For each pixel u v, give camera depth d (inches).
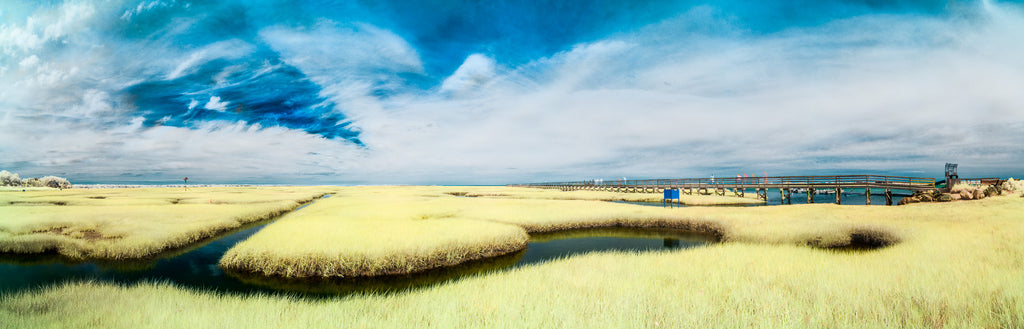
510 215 1003.9
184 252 653.3
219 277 496.7
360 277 487.2
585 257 510.9
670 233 835.4
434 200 1702.8
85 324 261.7
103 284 408.5
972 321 218.4
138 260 591.8
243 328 251.8
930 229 598.9
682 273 393.7
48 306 307.0
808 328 227.0
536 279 384.5
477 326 249.6
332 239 593.9
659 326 241.4
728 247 544.4
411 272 512.7
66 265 558.6
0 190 3006.9
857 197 2468.0
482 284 373.1
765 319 242.7
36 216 902.4
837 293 292.4
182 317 275.0
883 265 382.3
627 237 796.0
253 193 2549.2
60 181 3831.2
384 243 568.1
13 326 256.4
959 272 331.3
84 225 794.2
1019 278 295.1
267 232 661.3
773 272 379.2
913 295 273.4
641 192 2497.5
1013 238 478.6
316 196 2578.7
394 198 1924.2
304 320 265.3
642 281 366.9
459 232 669.3
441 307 293.0
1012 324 212.7
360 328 251.3
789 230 689.6
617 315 265.0
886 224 685.3
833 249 574.6
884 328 221.8
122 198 1804.9
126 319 271.4
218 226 883.4
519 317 265.7
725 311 266.5
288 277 487.5
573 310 279.4
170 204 1408.7
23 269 533.6
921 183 1357.0
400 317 270.5
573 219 935.7
